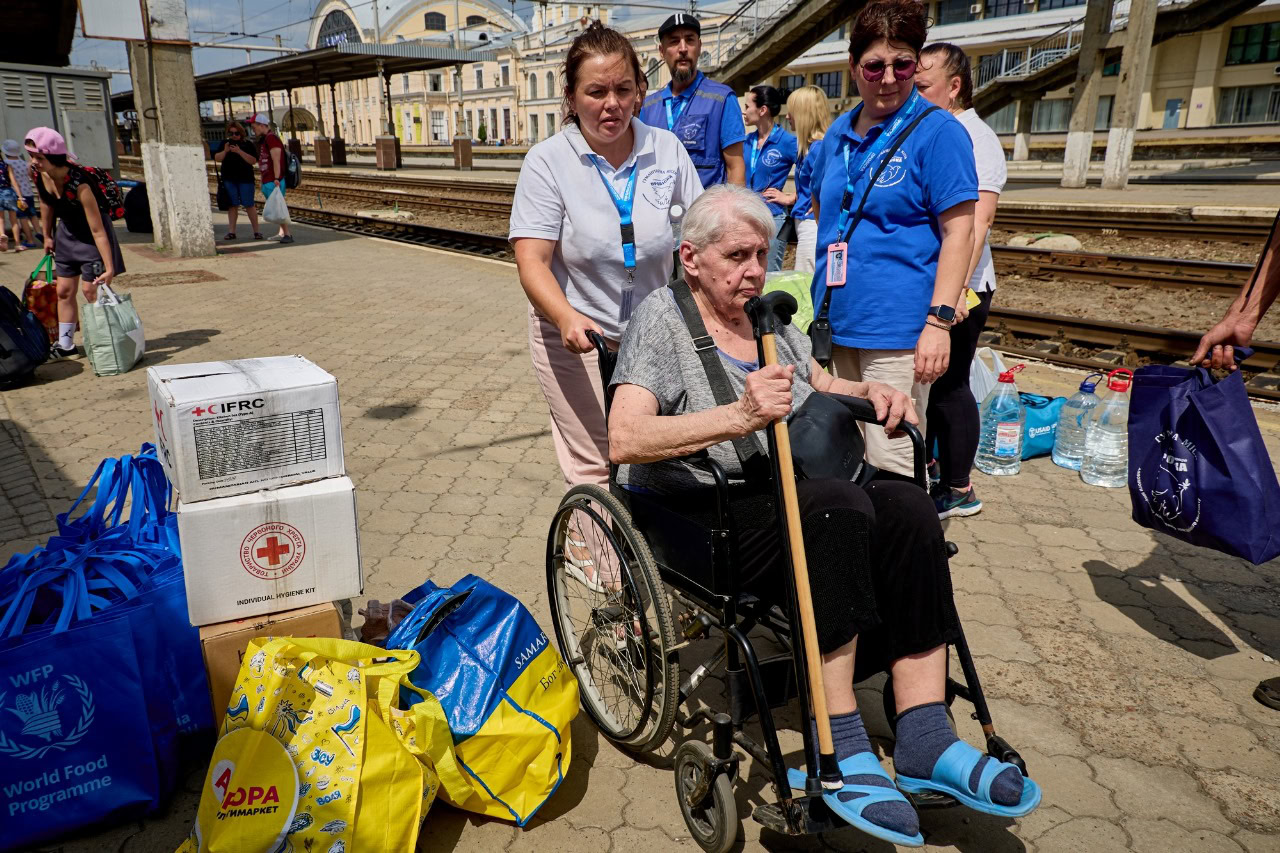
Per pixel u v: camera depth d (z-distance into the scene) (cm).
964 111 376
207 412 227
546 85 7231
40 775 221
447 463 495
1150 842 233
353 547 249
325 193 2592
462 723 230
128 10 1145
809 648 206
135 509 271
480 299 953
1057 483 466
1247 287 281
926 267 327
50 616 236
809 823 208
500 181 2689
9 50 1747
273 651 211
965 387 402
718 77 2469
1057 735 274
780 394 205
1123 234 1303
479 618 242
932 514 223
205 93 5288
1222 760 263
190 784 253
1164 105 3597
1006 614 341
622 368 244
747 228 232
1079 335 728
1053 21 3766
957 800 214
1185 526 292
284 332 794
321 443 245
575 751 273
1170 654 315
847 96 4384
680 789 235
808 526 218
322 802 200
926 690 225
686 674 309
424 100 8200
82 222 666
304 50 3572
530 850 232
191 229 1245
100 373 651
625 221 294
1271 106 3319
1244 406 281
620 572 278
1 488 454
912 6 304
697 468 235
